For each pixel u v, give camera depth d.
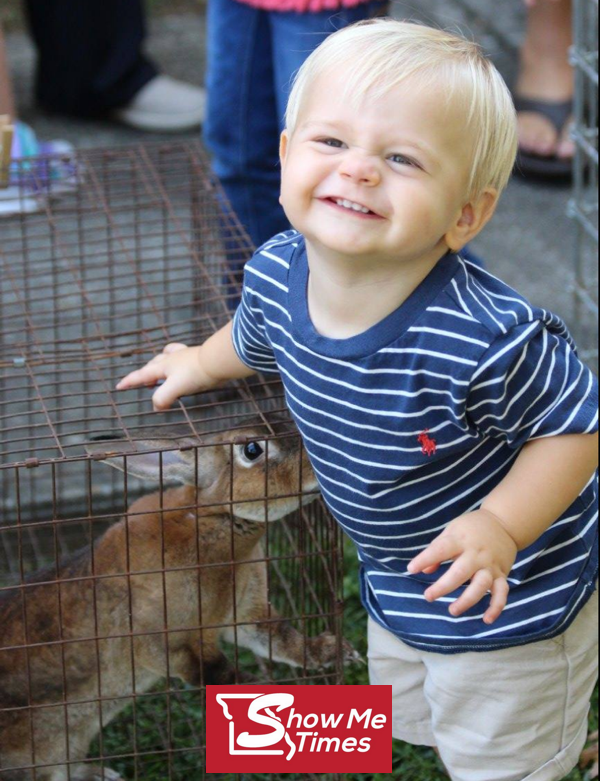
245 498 1.64
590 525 1.49
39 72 3.24
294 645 1.74
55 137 3.19
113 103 3.23
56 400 2.03
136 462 1.59
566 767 1.55
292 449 1.62
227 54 2.05
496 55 3.38
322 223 1.34
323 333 1.41
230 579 1.71
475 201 1.38
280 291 1.45
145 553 1.67
